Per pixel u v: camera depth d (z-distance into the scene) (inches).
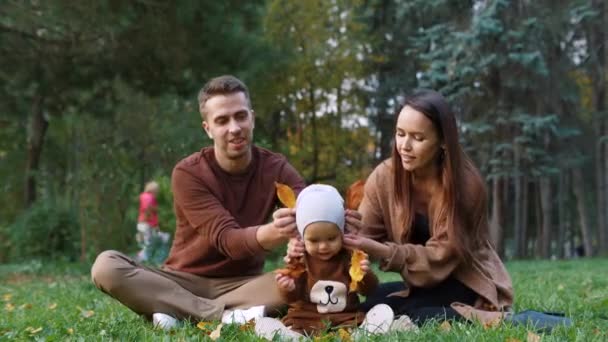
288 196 145.3
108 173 497.4
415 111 145.6
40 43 471.5
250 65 494.3
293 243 138.7
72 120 585.9
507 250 903.1
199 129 553.9
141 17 442.3
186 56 464.4
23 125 804.0
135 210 504.4
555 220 938.1
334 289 139.6
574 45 717.9
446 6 682.2
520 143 642.8
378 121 892.0
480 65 623.8
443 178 149.5
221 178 163.3
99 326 154.8
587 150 765.9
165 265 171.3
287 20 806.5
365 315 142.8
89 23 433.1
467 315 142.5
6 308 222.1
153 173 527.8
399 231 156.9
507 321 136.6
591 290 242.1
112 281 151.9
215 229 155.4
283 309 157.2
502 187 670.5
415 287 154.2
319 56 813.9
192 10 432.1
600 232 737.0
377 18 895.1
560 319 136.3
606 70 706.2
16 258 542.6
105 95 549.6
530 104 669.3
